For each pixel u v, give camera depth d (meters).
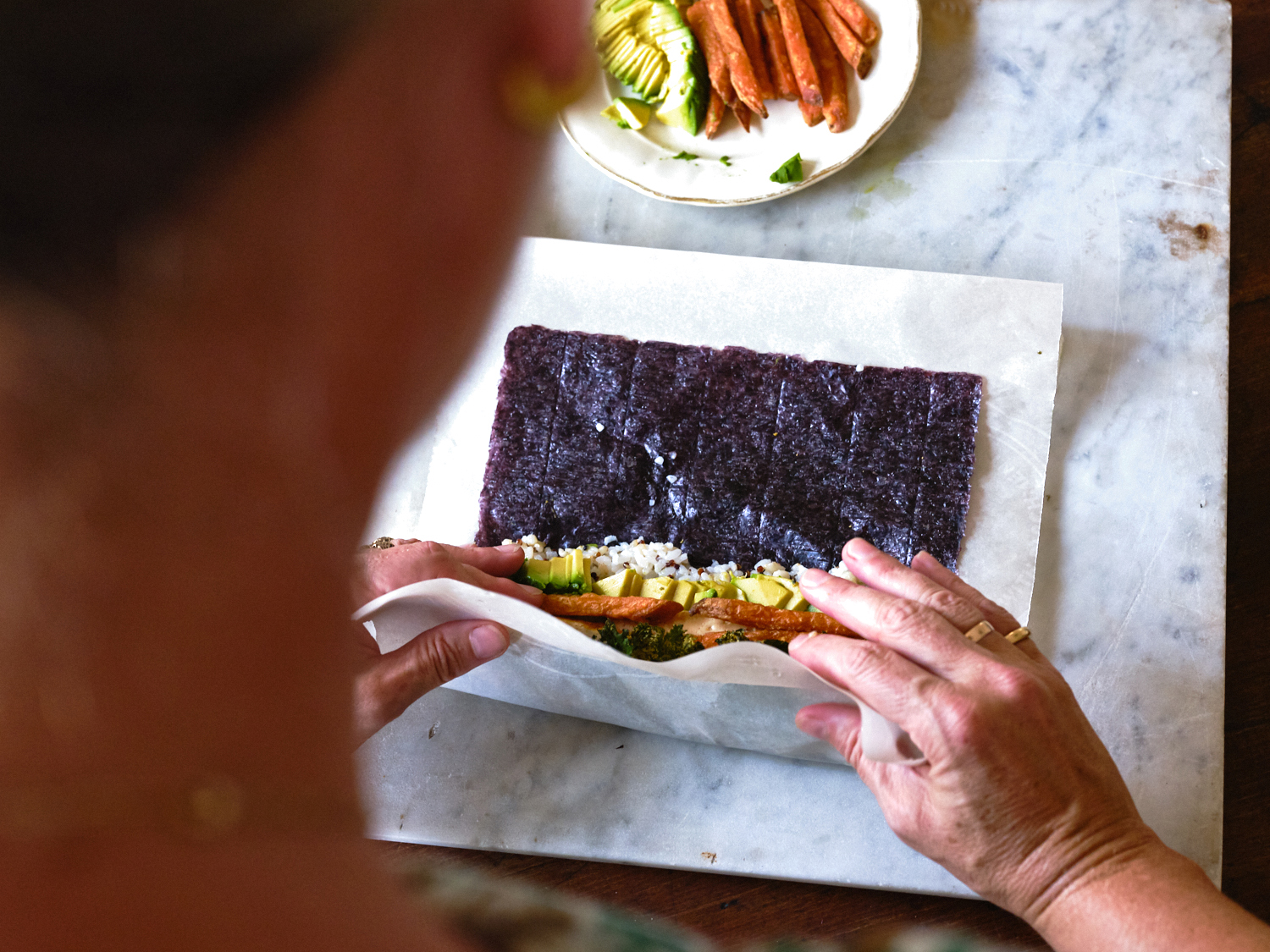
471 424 0.57
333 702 0.12
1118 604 0.53
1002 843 0.41
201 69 0.09
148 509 0.10
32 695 0.10
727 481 0.56
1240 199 0.64
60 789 0.10
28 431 0.10
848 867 0.50
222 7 0.09
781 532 0.55
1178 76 0.60
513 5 0.12
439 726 0.52
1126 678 0.52
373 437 0.13
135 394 0.10
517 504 0.56
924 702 0.41
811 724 0.46
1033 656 0.46
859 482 0.55
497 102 0.12
